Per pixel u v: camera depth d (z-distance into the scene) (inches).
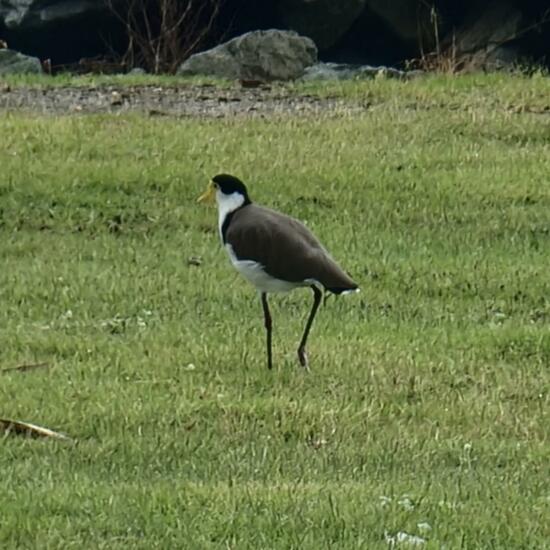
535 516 384.2
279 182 741.9
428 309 591.2
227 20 1232.8
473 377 506.0
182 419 456.1
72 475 410.0
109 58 1206.3
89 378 497.4
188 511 379.6
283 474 415.2
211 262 645.9
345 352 524.1
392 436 446.9
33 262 639.1
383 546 360.5
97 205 715.4
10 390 480.4
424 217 709.3
